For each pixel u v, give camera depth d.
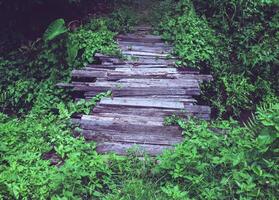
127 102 3.20
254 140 2.42
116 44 3.98
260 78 4.17
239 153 2.36
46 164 2.54
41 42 4.23
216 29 4.36
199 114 3.12
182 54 3.76
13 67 4.10
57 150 2.67
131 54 3.88
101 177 2.49
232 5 4.36
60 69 3.96
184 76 3.55
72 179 2.36
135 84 3.40
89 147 2.72
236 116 3.94
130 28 4.31
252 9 4.34
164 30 4.23
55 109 3.52
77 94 3.72
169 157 2.52
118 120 2.99
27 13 4.37
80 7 4.57
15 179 2.38
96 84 3.43
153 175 2.51
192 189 2.35
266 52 4.18
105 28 4.15
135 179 2.47
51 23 4.10
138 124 2.94
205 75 3.60
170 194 2.24
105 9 4.81
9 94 3.91
